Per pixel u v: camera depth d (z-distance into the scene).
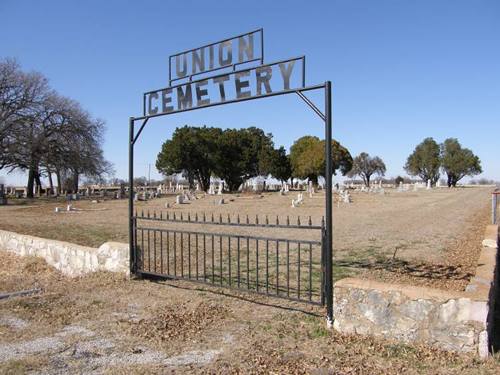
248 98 6.41
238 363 4.42
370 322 4.94
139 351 4.76
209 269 9.29
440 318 4.53
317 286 7.67
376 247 12.28
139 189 69.00
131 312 6.17
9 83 45.66
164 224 19.64
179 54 7.59
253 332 5.30
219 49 6.90
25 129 46.03
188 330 5.39
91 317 5.96
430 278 8.21
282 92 5.95
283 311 6.13
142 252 8.49
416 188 74.44
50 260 10.88
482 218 19.75
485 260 6.92
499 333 5.21
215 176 73.94
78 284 7.95
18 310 6.26
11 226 19.05
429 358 4.36
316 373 4.12
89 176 55.47
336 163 73.88
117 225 19.67
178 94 7.52
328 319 5.39
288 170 77.38
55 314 6.08
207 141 66.88
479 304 4.36
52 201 42.47
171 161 65.75
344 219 21.55
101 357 4.62
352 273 8.74
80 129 51.88
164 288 7.50
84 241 14.45
